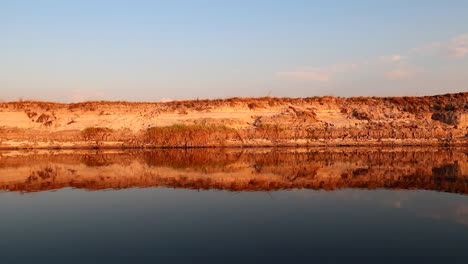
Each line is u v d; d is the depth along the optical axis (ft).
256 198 49.62
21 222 40.47
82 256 30.83
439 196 49.70
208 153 112.16
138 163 87.97
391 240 33.50
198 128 137.69
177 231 36.63
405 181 60.70
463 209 43.16
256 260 29.48
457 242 32.91
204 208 44.93
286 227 37.29
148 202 48.34
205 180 63.93
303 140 134.41
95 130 139.54
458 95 151.33
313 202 47.03
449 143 129.59
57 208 46.11
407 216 40.57
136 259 30.01
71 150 125.80
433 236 34.42
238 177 66.59
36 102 155.84
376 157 95.61
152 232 36.47
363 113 147.23
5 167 81.92
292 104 156.87
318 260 29.40
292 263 28.86
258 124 141.59
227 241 33.65
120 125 143.33
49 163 88.63
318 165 81.00
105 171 75.25
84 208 45.85
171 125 139.64
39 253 31.65
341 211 42.70
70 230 37.52
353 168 75.82
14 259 30.48
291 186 57.72
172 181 63.31
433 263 28.78
